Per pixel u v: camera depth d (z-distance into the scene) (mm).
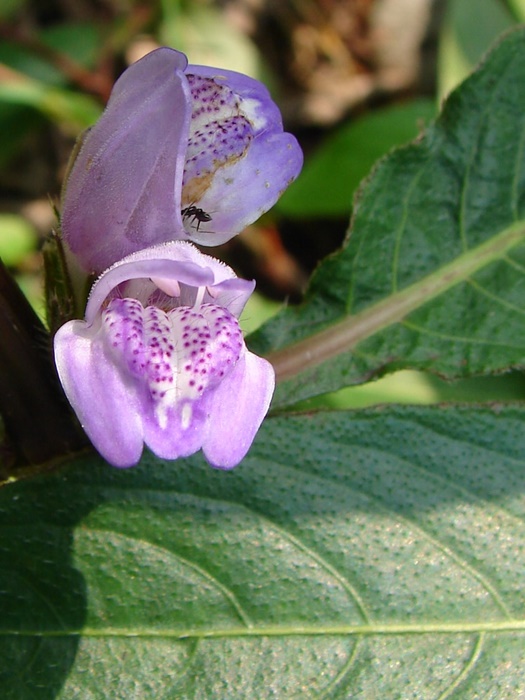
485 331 198
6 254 288
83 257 177
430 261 201
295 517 181
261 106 184
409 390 255
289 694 176
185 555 179
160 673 176
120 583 178
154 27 348
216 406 164
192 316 169
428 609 179
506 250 201
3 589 176
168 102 170
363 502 182
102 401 162
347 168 282
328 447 183
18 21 370
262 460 182
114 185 173
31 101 290
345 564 180
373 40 394
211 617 178
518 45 202
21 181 359
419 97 384
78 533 178
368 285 200
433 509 182
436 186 202
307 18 394
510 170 203
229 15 392
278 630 178
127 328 165
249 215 183
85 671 175
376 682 177
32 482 179
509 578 181
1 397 184
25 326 181
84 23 354
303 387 196
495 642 179
